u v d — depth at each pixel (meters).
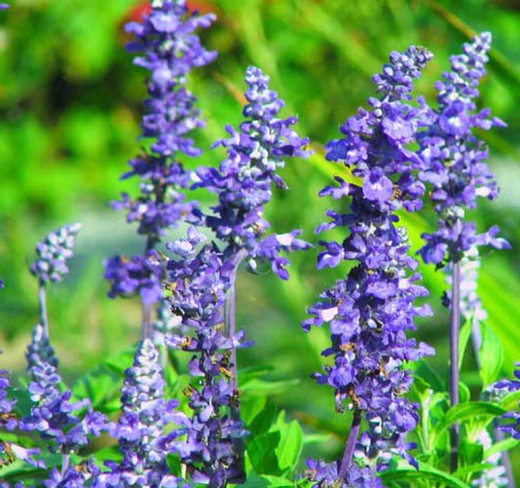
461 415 1.38
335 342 1.28
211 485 1.29
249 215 1.32
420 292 1.29
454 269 1.39
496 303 1.60
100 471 1.32
